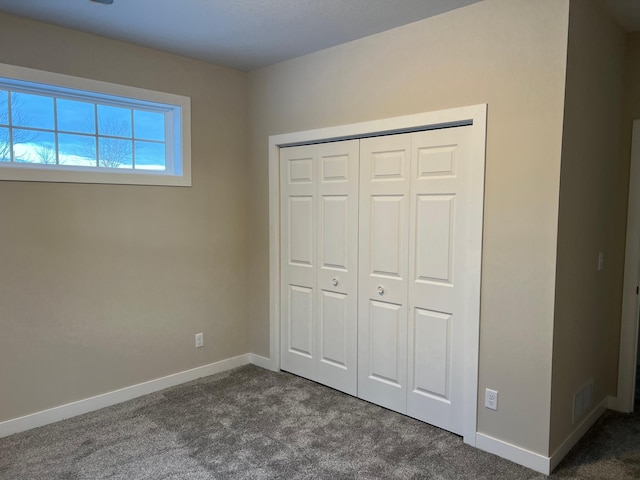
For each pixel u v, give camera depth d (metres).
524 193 2.33
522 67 2.30
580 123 2.39
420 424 2.84
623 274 3.01
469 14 2.48
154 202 3.31
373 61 2.93
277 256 3.70
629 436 2.73
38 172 2.77
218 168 3.67
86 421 2.91
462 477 2.29
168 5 2.49
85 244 2.99
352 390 3.28
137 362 3.29
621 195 2.99
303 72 3.36
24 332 2.77
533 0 2.25
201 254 3.61
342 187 3.22
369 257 3.09
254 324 3.93
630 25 2.77
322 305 3.44
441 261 2.72
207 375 3.70
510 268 2.40
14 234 2.71
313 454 2.51
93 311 3.05
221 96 3.65
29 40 2.69
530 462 2.38
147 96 3.21
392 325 3.00
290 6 2.50
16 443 2.62
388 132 2.90
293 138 3.46
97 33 2.91
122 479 2.28
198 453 2.52
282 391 3.37
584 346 2.70
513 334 2.41
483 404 2.54
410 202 2.85
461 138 2.59
